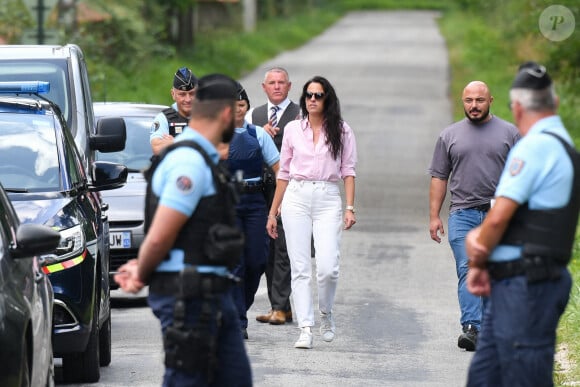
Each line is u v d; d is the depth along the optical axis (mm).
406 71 112938
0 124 24406
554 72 67812
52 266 21719
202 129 15078
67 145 24484
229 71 106875
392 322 29500
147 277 14867
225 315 15000
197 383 14789
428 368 24344
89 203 24219
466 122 26219
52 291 19828
